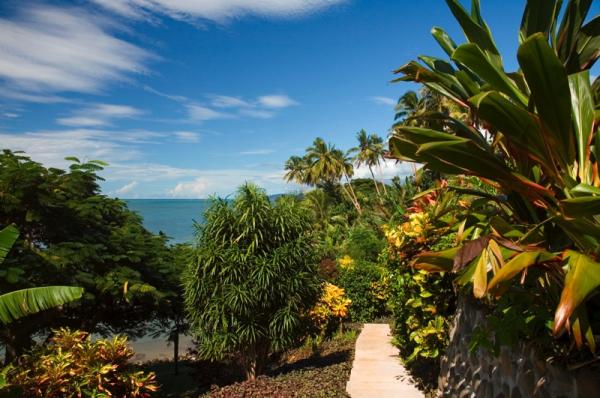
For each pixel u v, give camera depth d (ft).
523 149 6.72
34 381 17.28
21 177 23.47
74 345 20.70
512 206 9.20
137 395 21.47
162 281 30.99
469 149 6.84
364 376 20.75
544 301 8.03
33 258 22.58
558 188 7.65
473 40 8.85
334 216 135.54
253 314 23.17
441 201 11.79
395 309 21.97
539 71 5.73
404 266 18.04
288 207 24.68
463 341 12.59
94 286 26.21
